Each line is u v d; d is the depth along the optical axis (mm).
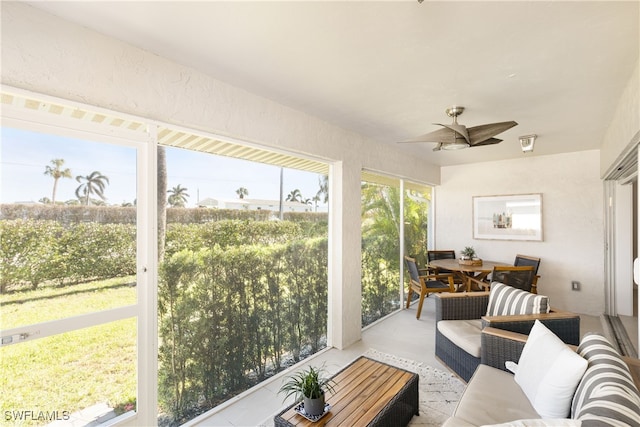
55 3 1344
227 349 2309
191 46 1696
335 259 3230
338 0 1325
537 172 4602
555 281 4441
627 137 2205
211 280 2223
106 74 1578
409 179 4680
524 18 1451
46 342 1453
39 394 1433
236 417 2102
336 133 3105
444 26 1516
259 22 1486
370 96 2381
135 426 1716
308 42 1659
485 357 2010
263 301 2592
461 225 5285
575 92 2293
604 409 935
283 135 2537
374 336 3486
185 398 2045
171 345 1987
